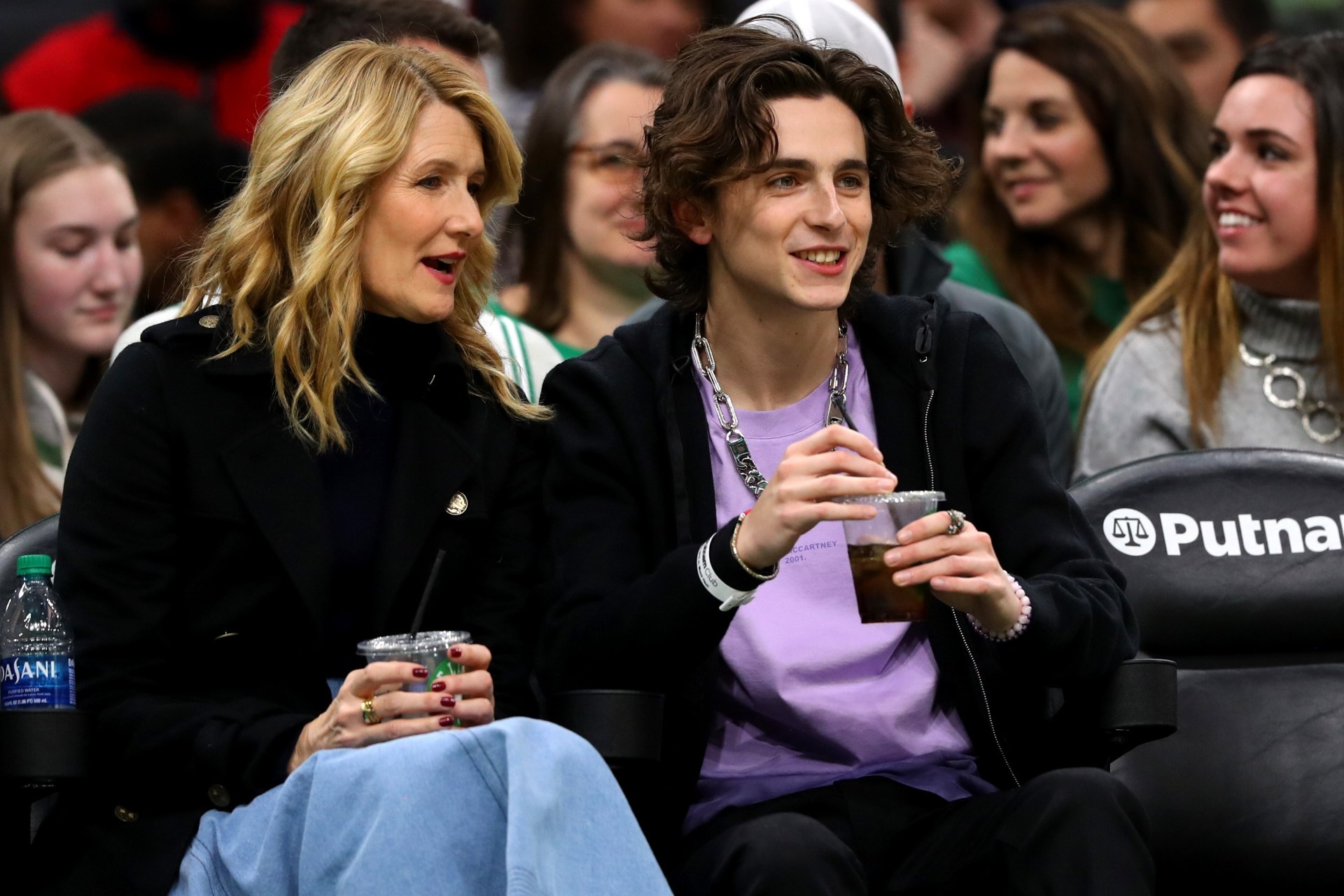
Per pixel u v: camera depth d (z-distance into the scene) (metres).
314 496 11.33
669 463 11.61
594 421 11.75
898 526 10.31
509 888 8.99
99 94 23.88
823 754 11.29
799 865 9.79
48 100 23.88
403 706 10.06
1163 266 19.02
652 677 10.72
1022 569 11.37
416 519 11.51
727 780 11.23
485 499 11.77
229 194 20.31
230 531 11.19
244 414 11.38
